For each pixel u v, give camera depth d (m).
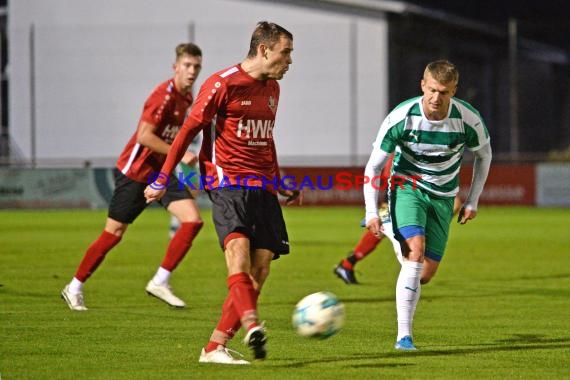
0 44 99.69
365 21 92.56
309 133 93.44
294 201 19.00
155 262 38.88
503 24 114.94
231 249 16.64
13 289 29.66
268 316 24.34
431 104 18.61
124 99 96.06
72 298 25.16
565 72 124.12
